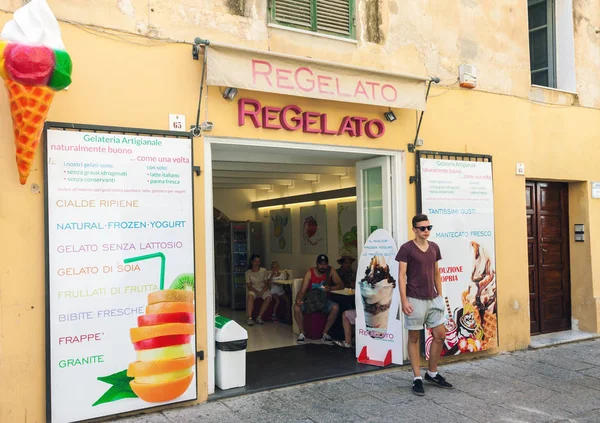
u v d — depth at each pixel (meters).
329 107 5.98
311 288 8.09
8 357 4.31
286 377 5.87
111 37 4.84
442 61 6.83
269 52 5.21
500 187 7.24
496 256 7.14
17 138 4.03
